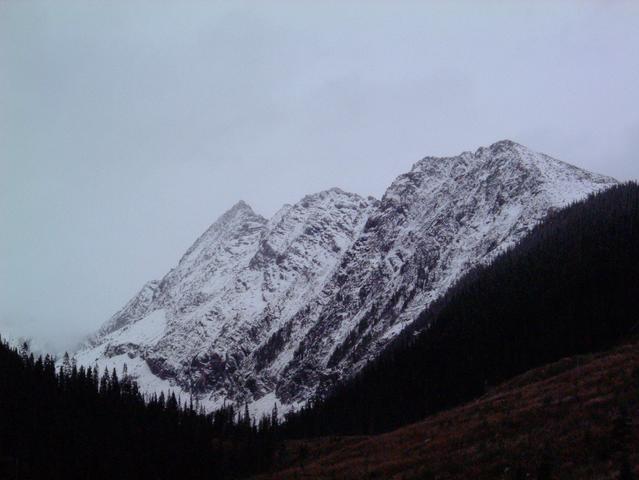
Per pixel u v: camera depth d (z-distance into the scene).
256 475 105.81
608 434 63.94
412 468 73.06
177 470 111.12
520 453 66.12
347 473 79.50
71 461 103.19
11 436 105.69
